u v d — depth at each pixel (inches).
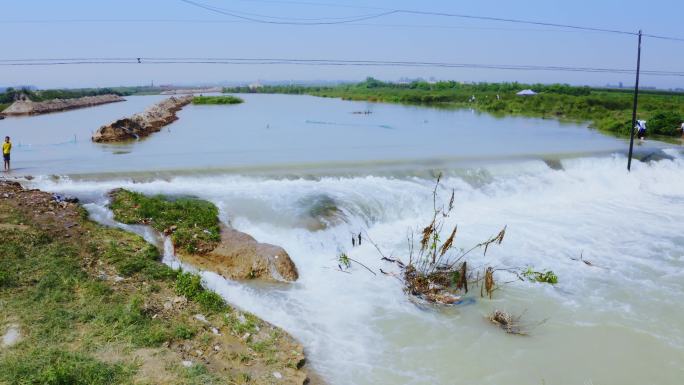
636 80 900.6
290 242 551.8
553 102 2342.5
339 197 660.1
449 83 4507.9
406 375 349.1
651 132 1402.6
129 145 1127.0
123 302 380.2
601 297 480.1
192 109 2637.8
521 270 534.9
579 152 989.2
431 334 405.1
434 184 759.7
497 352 383.9
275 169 783.1
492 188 791.7
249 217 592.7
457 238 615.2
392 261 530.0
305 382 327.3
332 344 381.1
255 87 6619.1
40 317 346.9
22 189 612.4
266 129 1547.7
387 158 906.7
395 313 435.5
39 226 486.9
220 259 493.0
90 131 1448.1
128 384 288.4
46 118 1942.7
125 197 600.7
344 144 1162.0
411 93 3649.1
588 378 355.6
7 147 761.0
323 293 465.1
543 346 394.3
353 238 570.3
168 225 535.5
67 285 392.5
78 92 3481.8
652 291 494.6
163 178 722.2
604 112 1967.3
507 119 1996.8
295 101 3636.8
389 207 668.1
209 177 731.4
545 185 831.1
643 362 377.1
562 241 623.5
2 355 303.4
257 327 380.2
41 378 281.1
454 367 362.3
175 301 392.2
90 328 342.3
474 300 466.6
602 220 708.7
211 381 301.6
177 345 338.0
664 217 727.7
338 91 5012.3
